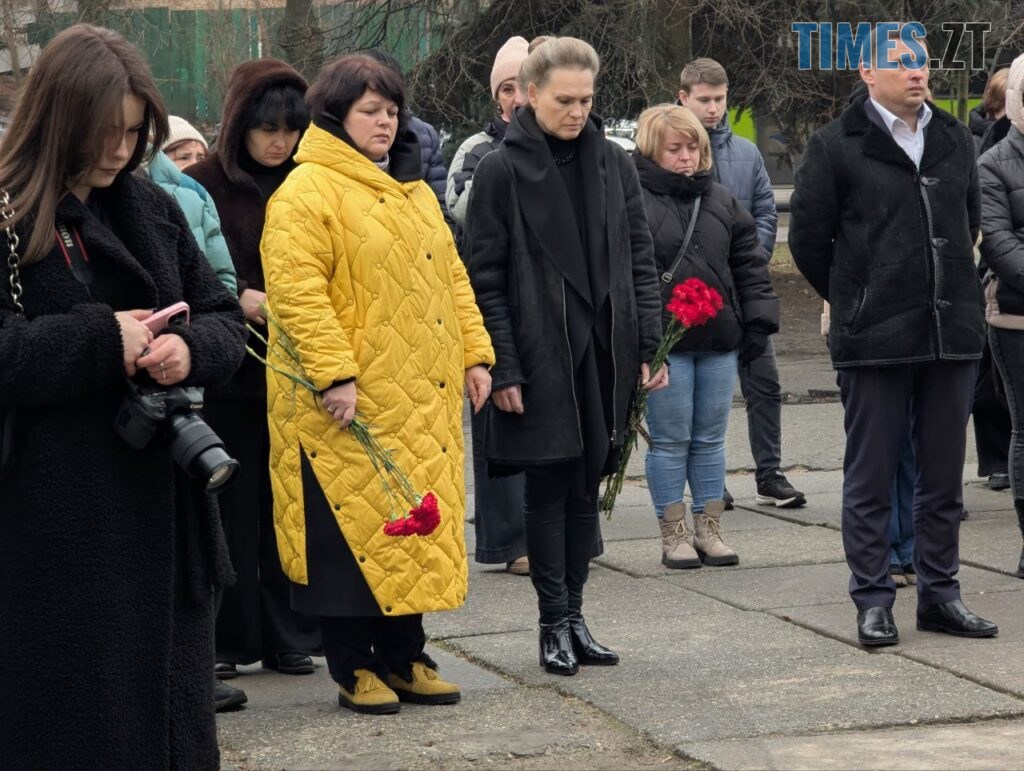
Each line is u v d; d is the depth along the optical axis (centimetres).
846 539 898
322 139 741
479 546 1095
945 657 854
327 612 746
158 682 526
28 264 509
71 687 512
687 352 1091
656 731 730
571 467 818
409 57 3005
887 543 894
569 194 812
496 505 1086
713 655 870
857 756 689
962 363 888
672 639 908
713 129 1291
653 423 1099
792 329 2712
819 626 927
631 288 817
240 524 826
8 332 494
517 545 1092
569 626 852
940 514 905
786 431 1708
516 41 1086
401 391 740
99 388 516
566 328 802
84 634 512
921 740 713
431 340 748
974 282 889
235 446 820
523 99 841
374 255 735
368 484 737
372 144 741
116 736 517
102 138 502
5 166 510
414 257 745
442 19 2917
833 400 1942
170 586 529
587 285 804
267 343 749
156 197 550
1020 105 1011
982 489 1381
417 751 709
